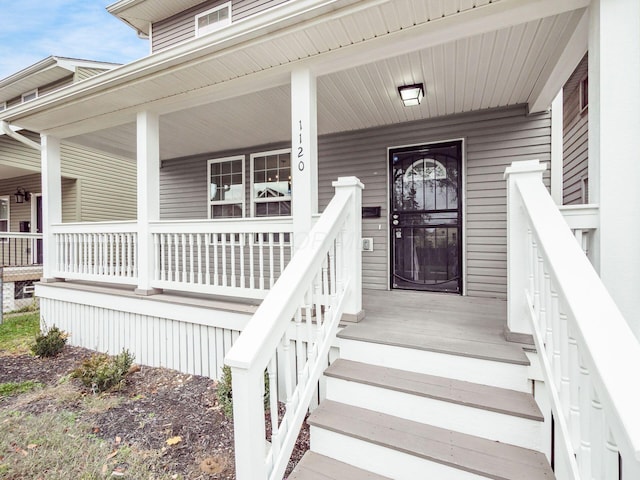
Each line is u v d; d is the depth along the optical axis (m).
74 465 2.06
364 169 4.52
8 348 4.37
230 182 5.90
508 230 1.99
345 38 2.42
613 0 1.87
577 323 1.09
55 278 4.46
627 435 0.80
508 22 2.20
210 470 2.01
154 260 3.54
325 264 2.23
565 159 5.10
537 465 1.45
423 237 4.20
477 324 2.46
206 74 2.91
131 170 10.05
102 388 2.98
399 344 2.04
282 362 2.72
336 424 1.75
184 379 3.20
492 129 3.88
